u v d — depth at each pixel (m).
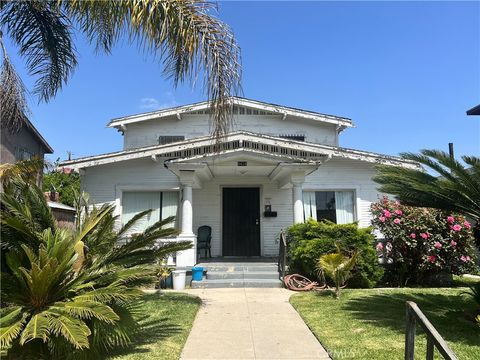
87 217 6.57
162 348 5.85
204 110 16.03
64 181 18.86
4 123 7.46
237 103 15.77
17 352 4.84
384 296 9.45
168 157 14.08
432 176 7.65
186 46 6.07
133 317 5.90
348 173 14.80
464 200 7.49
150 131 16.19
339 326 6.98
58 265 5.09
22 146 13.64
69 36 8.20
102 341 5.21
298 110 16.02
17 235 5.54
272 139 13.56
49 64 8.32
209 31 6.18
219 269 12.23
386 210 11.85
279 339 6.46
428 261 11.30
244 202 15.12
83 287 5.34
